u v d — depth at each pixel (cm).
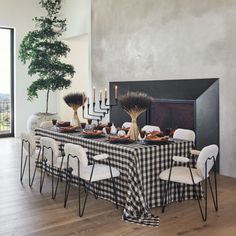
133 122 406
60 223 340
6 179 506
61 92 1002
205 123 548
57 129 510
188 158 379
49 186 472
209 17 534
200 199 408
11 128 937
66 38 954
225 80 515
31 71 805
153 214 360
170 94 607
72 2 914
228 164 521
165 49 613
